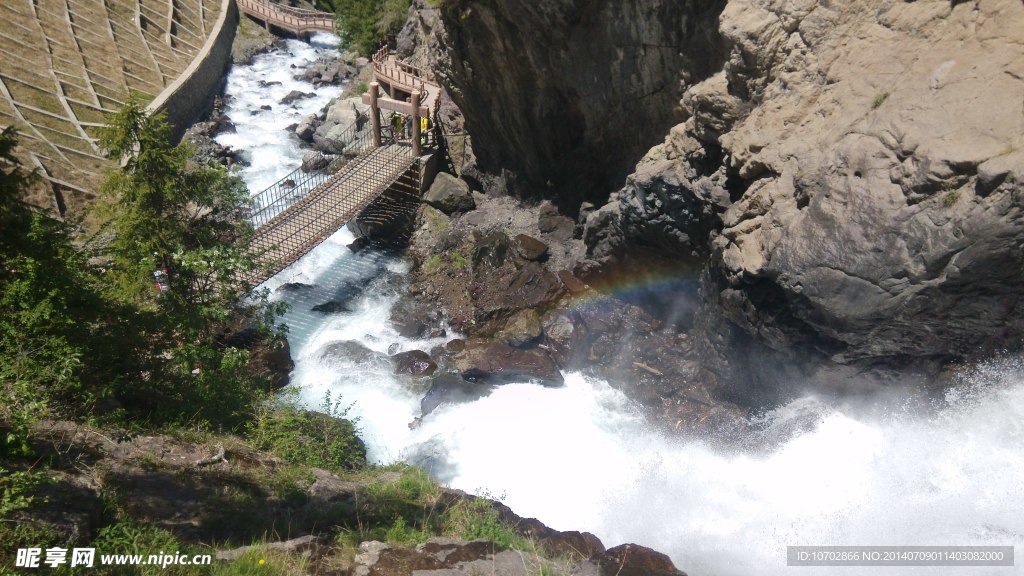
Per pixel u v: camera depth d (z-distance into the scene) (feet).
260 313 75.05
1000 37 46.11
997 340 46.09
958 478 47.42
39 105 104.01
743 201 57.11
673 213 67.67
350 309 85.97
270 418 47.24
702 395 67.10
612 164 85.10
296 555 29.50
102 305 40.37
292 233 85.05
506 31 80.53
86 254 47.78
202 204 57.26
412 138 100.73
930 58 48.85
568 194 90.68
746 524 51.60
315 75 143.64
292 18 160.86
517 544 33.83
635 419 67.72
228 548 29.89
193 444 38.42
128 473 33.06
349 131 114.21
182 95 123.24
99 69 118.83
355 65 144.77
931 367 49.67
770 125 56.44
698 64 67.92
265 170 112.06
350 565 29.73
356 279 90.84
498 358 74.38
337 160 108.06
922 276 44.73
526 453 64.64
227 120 123.95
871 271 46.62
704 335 66.59
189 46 140.36
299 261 93.15
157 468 34.45
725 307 58.23
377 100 98.68
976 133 43.50
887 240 45.93
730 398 65.21
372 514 36.04
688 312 73.46
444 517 37.04
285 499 35.73
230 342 72.08
